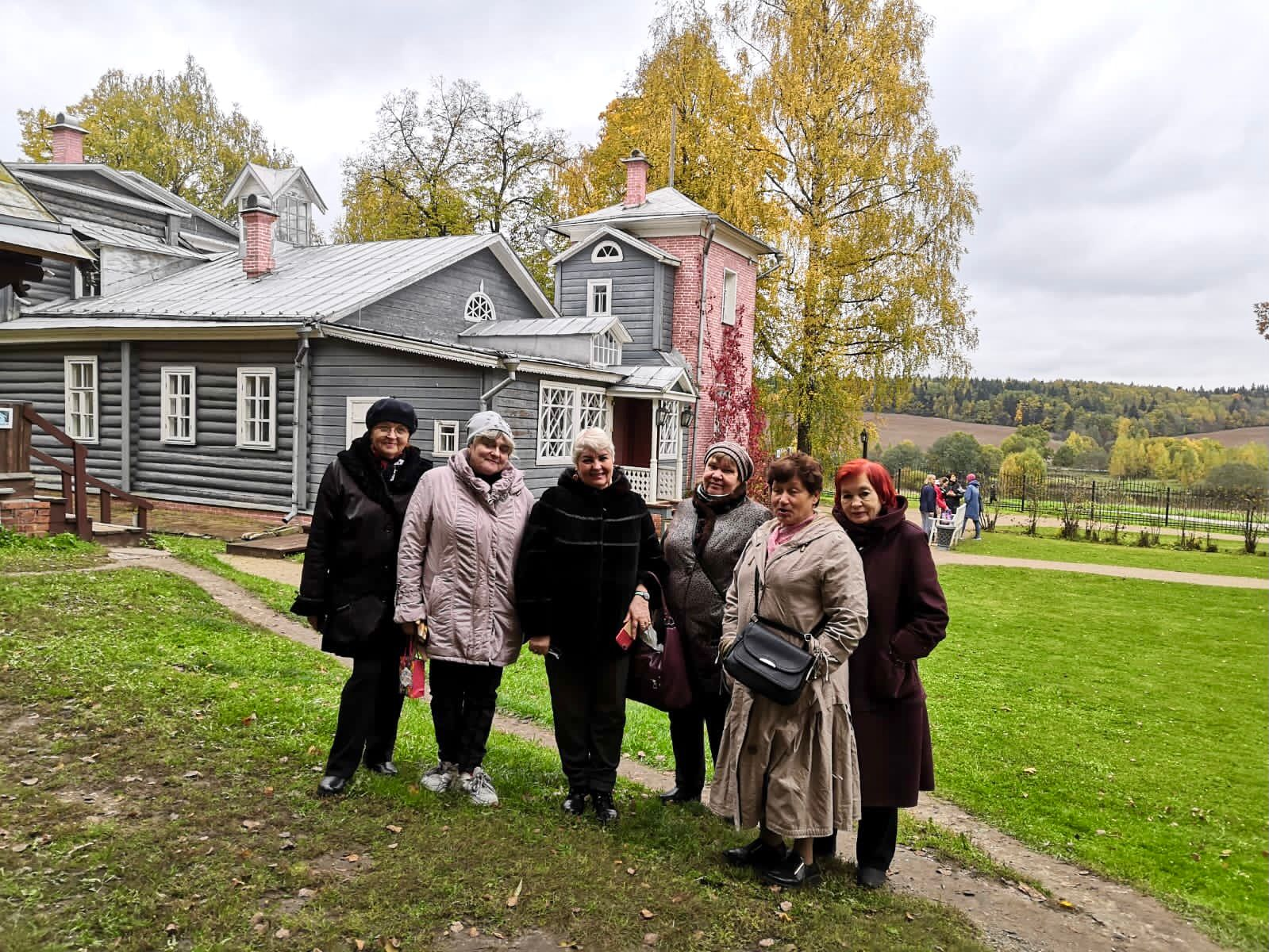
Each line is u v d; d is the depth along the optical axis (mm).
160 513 15594
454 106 35594
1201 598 14594
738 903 3566
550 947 3172
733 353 24719
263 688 5957
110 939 3008
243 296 17188
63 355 17203
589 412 19016
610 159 31922
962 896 4086
